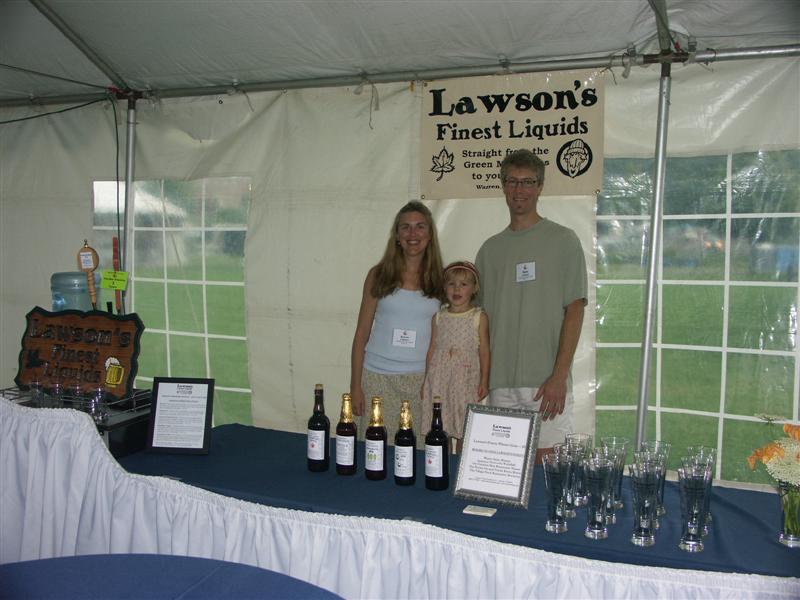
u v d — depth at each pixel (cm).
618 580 148
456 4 278
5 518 228
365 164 339
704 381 300
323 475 206
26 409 225
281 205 355
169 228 384
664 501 185
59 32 332
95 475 207
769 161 284
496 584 157
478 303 296
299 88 345
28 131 411
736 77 281
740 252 290
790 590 138
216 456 227
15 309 419
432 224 285
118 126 386
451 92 319
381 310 286
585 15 273
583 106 301
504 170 282
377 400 203
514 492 179
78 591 136
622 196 306
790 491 156
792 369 285
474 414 191
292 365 359
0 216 417
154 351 395
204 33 315
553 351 283
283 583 140
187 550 192
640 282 307
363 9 287
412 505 181
